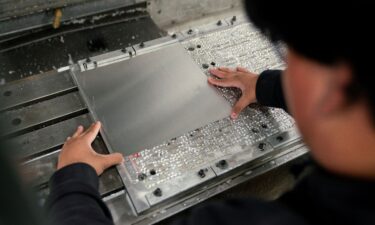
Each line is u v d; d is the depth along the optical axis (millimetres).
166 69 1103
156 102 1007
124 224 794
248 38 1221
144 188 835
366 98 309
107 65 1099
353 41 296
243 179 891
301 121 382
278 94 912
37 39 1220
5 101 970
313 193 388
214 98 1030
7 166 335
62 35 1249
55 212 666
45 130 931
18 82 1030
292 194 425
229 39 1214
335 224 363
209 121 972
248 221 424
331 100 332
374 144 333
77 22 1278
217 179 877
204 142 925
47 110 971
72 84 1041
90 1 1255
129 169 862
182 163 882
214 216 457
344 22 295
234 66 1130
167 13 1466
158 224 815
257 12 352
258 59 1155
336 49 306
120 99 1008
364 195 347
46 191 824
